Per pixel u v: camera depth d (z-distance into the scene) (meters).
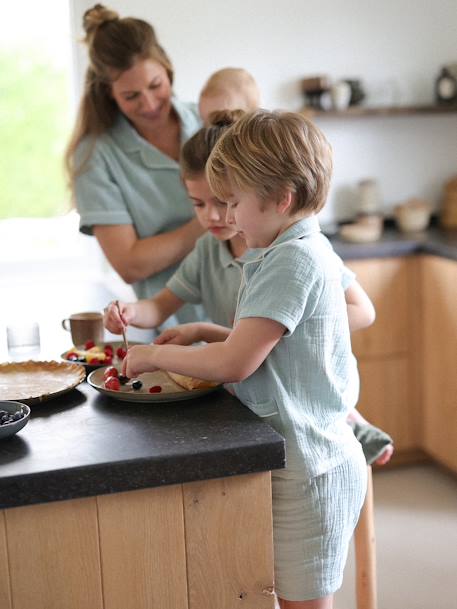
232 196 1.47
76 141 2.38
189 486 1.32
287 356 1.46
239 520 1.36
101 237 2.37
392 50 3.62
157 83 2.24
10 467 1.24
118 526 1.30
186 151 1.77
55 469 1.23
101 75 2.23
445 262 3.06
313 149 1.44
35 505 1.26
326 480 1.48
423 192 3.80
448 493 3.13
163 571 1.34
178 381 1.59
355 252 3.13
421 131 3.74
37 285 3.31
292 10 3.46
